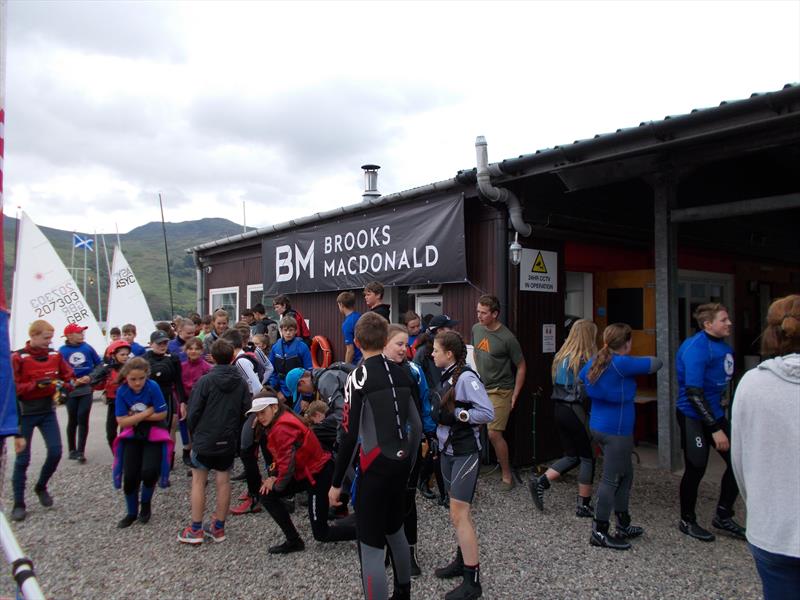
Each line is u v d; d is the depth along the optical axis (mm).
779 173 8008
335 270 8367
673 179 5777
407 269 7027
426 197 6848
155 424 4805
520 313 6223
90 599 3531
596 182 6062
